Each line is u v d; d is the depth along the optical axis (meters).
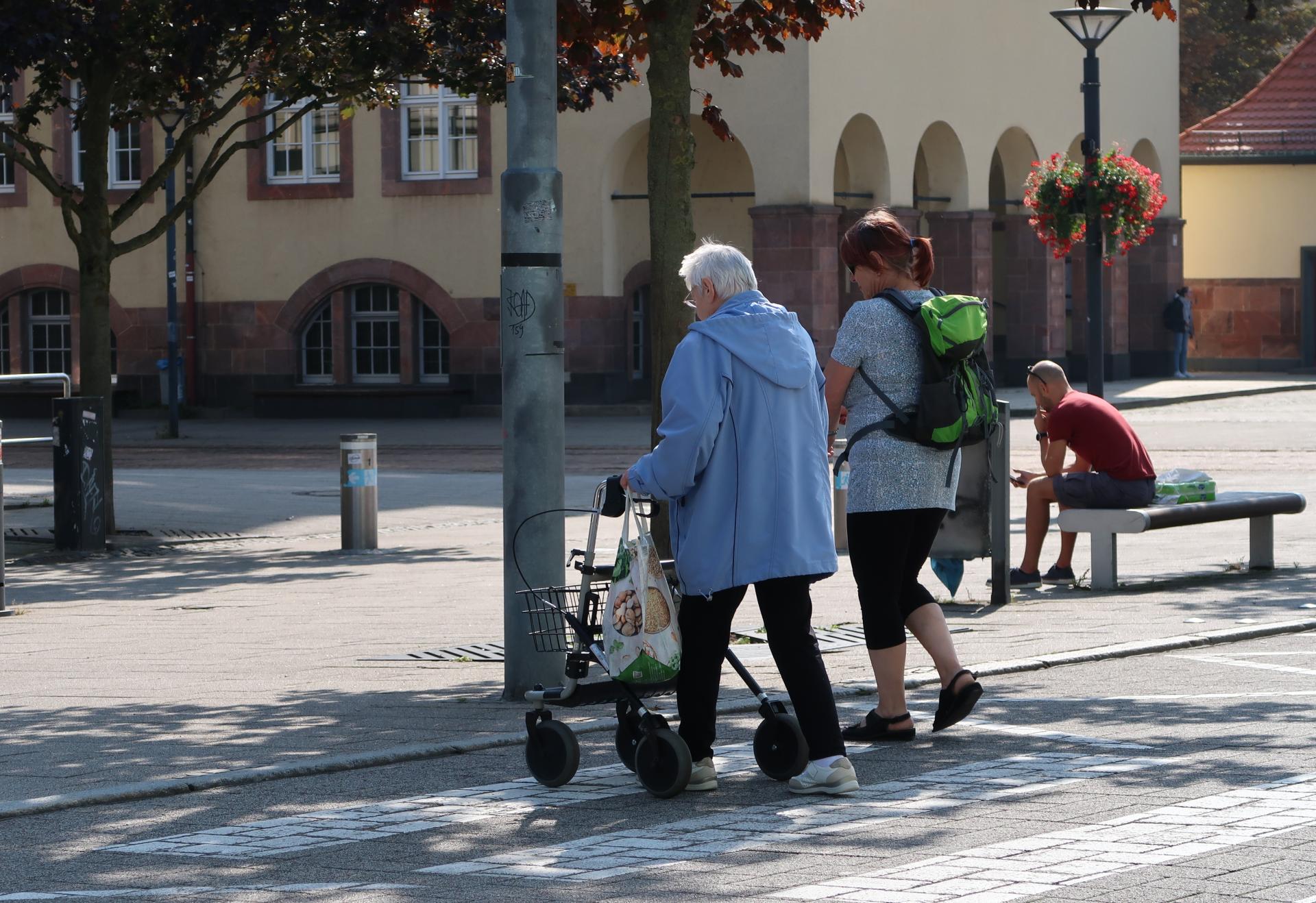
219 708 23.98
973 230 113.00
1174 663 26.52
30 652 30.42
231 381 113.19
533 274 23.70
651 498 18.69
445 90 108.81
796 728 18.69
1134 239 81.19
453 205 108.69
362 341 112.62
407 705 23.95
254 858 16.00
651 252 30.09
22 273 115.19
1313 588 35.03
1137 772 19.05
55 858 16.12
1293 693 23.75
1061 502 35.62
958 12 112.12
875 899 14.20
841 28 101.88
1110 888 14.41
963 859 15.46
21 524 56.34
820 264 100.19
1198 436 82.25
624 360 107.94
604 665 18.23
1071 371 128.12
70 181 113.25
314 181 111.25
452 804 18.17
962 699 21.17
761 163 100.75
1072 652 27.02
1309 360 140.50
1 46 47.81
